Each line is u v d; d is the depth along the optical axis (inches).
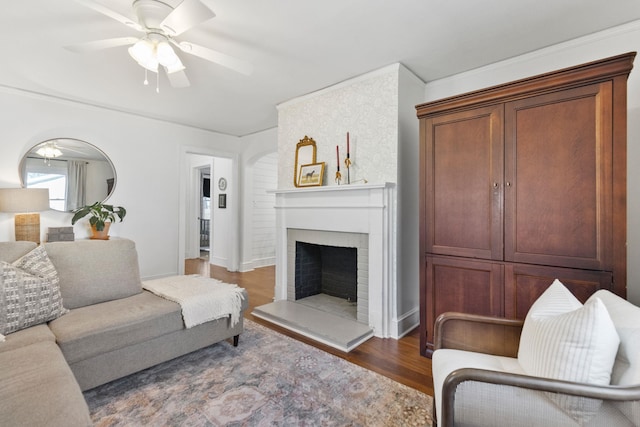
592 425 36.5
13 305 65.6
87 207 145.8
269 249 237.9
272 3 75.9
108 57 104.0
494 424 38.9
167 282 102.5
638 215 83.8
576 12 80.4
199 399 70.2
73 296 80.7
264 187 233.8
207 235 323.0
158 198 176.6
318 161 130.5
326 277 149.3
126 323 72.6
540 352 44.4
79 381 66.4
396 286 108.3
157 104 151.0
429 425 62.4
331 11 79.4
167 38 77.2
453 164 88.0
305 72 114.7
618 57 64.7
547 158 73.4
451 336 60.8
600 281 67.1
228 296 93.3
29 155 136.9
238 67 85.8
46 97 139.5
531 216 75.6
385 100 110.3
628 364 38.2
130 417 63.7
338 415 65.4
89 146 152.7
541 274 74.2
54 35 89.6
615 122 65.6
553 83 72.3
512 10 79.5
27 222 129.3
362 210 111.0
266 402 69.5
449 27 86.9
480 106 83.4
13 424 37.8
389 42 94.7
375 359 90.3
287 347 97.7
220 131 202.8
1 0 73.3
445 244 89.3
